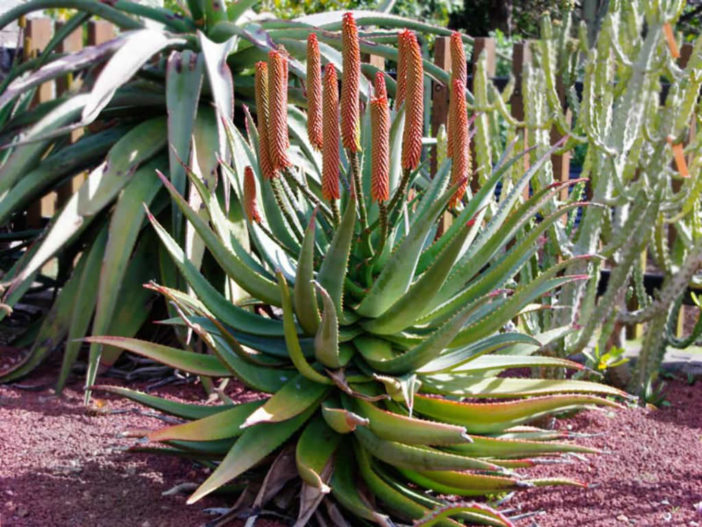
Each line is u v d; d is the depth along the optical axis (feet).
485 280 9.43
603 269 18.16
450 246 8.16
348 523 9.20
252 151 10.24
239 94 15.48
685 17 40.68
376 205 9.57
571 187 17.22
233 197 14.23
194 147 13.52
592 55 12.89
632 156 13.29
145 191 13.92
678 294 13.23
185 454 9.77
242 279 9.39
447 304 9.52
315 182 12.57
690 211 13.99
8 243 19.16
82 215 13.51
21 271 13.71
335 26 15.17
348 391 8.69
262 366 9.41
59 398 13.08
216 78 13.12
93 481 10.31
